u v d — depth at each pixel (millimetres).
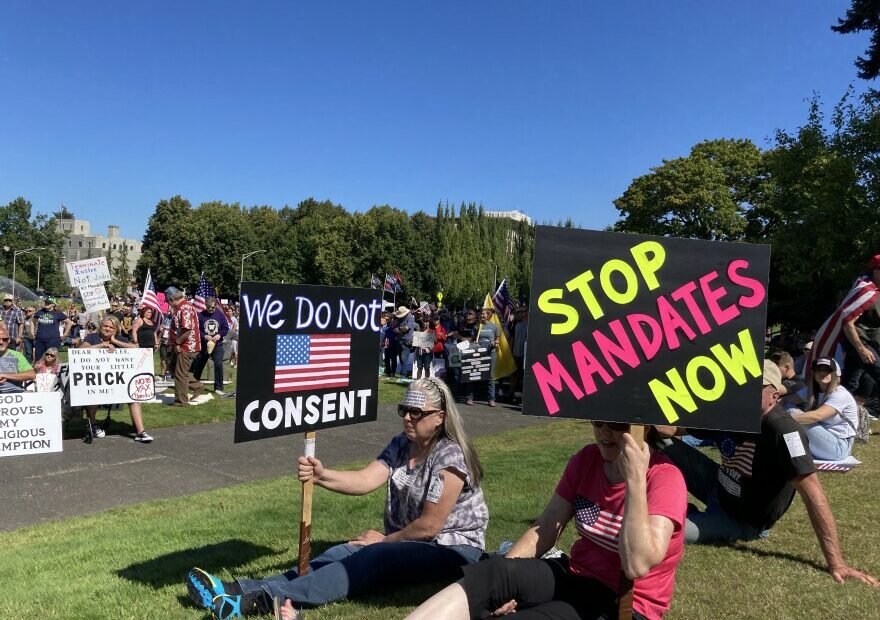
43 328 17047
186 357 11523
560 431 10445
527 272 88812
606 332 2459
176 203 70375
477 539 3695
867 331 8117
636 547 2238
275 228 82375
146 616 3426
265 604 3307
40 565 4293
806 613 3441
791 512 5219
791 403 7281
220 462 7906
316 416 3609
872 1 22781
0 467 7305
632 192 44938
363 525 5121
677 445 4746
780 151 26375
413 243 75312
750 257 2494
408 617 2428
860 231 22797
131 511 5816
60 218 155375
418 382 3633
